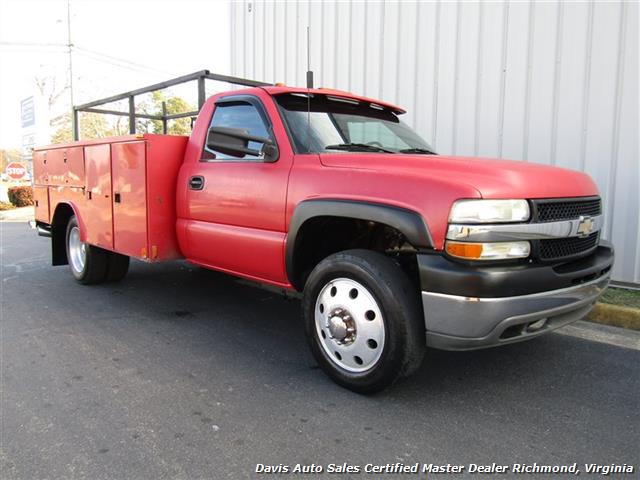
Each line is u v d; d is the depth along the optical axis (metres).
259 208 3.96
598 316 4.95
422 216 2.98
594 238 3.67
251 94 4.25
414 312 3.09
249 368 3.86
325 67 8.49
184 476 2.54
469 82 6.92
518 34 6.45
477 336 2.89
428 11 7.21
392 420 3.07
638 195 5.81
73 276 6.90
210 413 3.16
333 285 3.45
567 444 2.82
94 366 3.89
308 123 4.04
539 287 2.99
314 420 3.07
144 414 3.14
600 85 5.95
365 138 4.30
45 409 3.21
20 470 2.58
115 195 5.18
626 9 5.70
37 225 7.31
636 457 2.71
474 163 3.25
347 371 3.41
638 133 5.77
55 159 6.50
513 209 2.93
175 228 4.86
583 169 6.15
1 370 3.80
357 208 3.24
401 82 7.58
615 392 3.46
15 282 6.71
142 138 4.65
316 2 8.53
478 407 3.23
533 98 6.42
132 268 7.45
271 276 4.00
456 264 2.89
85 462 2.65
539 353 4.16
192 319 5.09
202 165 4.55
